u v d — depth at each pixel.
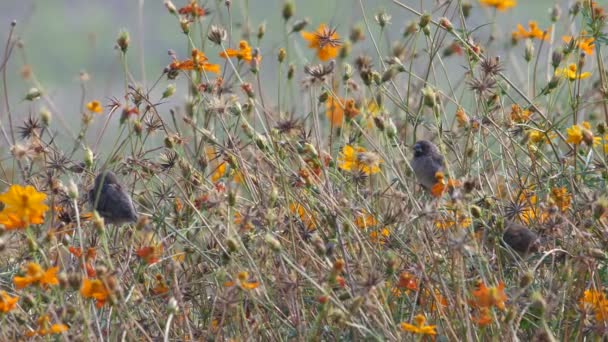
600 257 9.80
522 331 10.34
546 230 10.71
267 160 11.28
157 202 11.70
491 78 11.61
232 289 9.75
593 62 14.88
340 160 12.12
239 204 11.49
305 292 10.66
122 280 10.44
